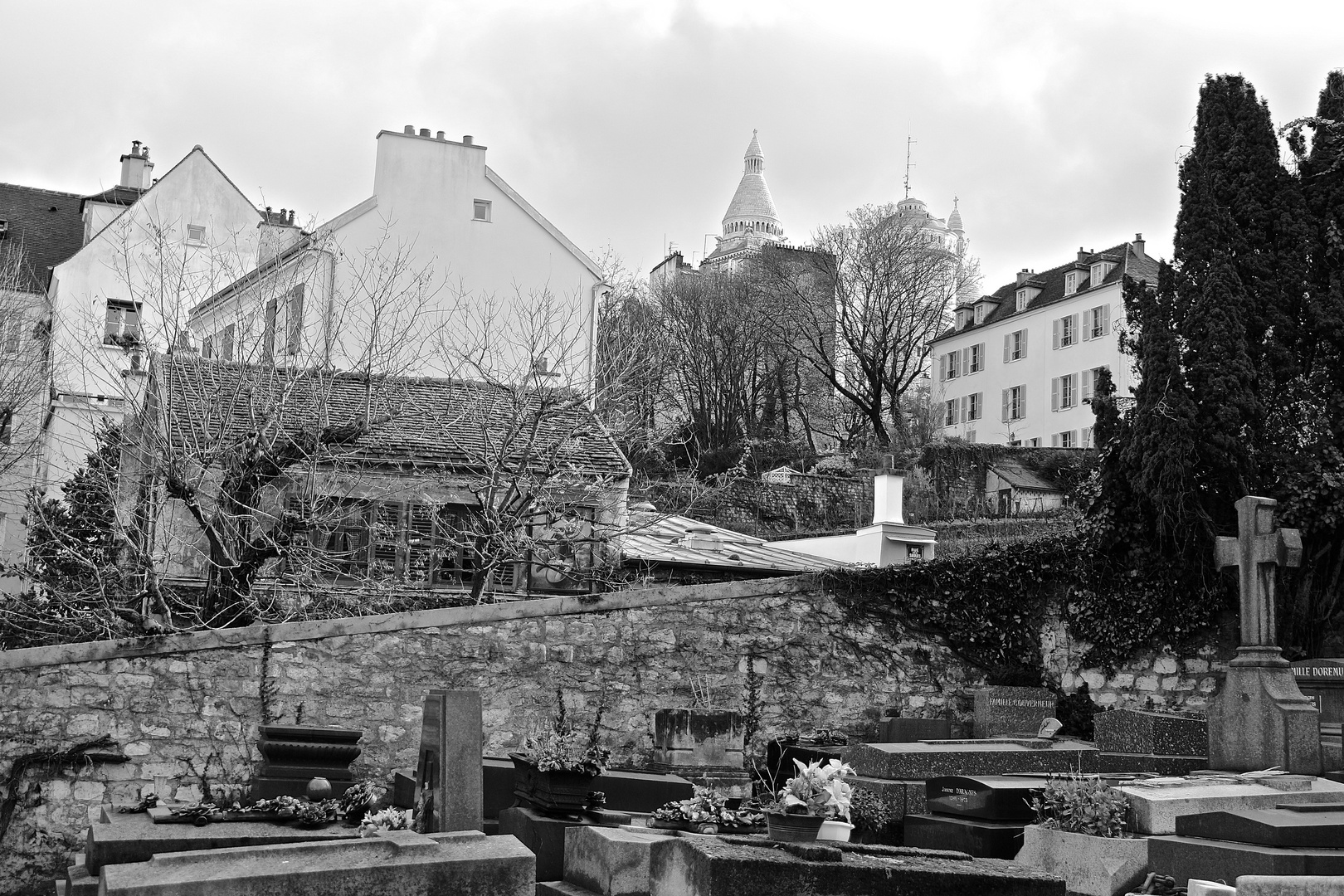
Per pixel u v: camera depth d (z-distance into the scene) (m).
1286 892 9.28
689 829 11.62
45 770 15.56
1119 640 20.86
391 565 23.81
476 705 11.69
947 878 9.14
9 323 27.19
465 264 34.56
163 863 8.53
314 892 8.45
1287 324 20.98
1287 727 15.16
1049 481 50.50
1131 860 11.38
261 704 16.64
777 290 65.19
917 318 62.41
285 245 31.12
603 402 25.03
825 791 9.84
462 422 24.81
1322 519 19.81
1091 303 62.09
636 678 18.75
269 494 23.05
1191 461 19.97
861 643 20.20
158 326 24.64
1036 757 15.45
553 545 22.67
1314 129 22.05
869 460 51.56
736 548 28.73
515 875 8.92
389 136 34.38
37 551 21.16
